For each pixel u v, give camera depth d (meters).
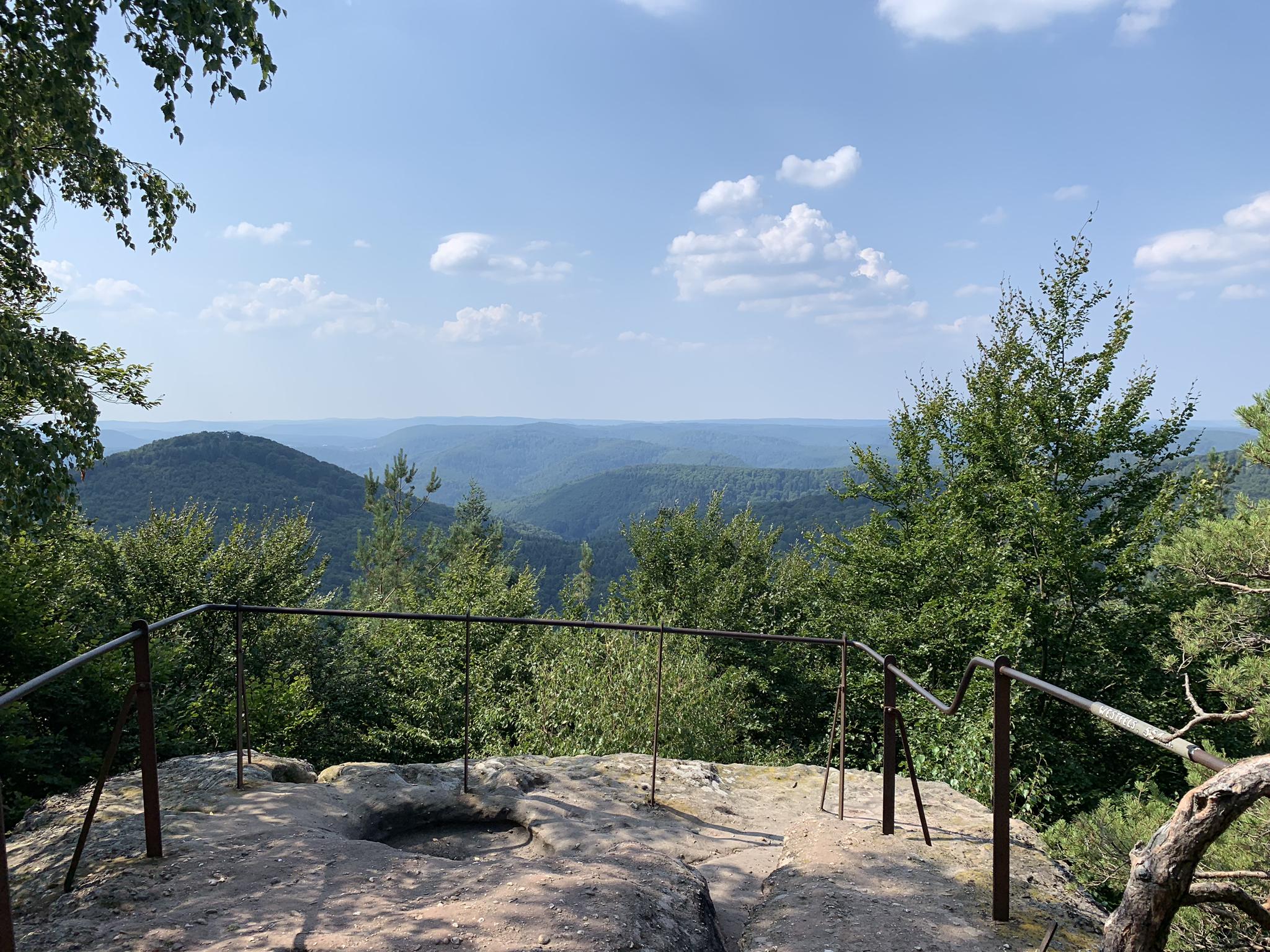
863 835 4.01
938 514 18.00
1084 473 16.08
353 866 3.34
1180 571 12.66
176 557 19.11
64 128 8.09
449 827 4.41
